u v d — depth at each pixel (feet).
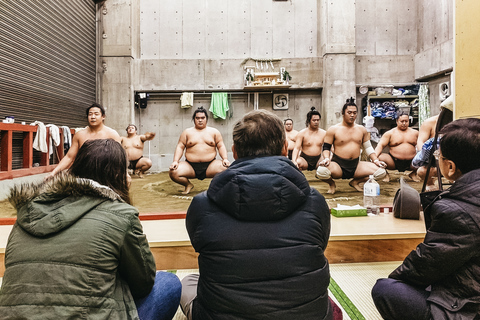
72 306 2.76
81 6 24.41
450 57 24.16
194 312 3.55
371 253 6.80
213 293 3.20
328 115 26.91
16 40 16.84
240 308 3.07
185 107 28.53
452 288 3.67
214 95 28.02
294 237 3.14
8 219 7.97
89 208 3.10
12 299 2.75
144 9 28.68
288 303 3.06
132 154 21.90
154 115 28.81
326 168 12.69
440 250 3.57
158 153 28.81
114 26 26.94
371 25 28.60
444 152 3.97
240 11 28.81
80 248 2.90
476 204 3.54
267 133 3.45
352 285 5.80
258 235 3.11
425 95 26.84
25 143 16.17
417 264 3.84
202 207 3.35
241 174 3.19
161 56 28.66
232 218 3.22
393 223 7.59
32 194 3.14
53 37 20.54
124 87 27.12
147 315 3.68
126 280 3.50
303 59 27.91
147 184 17.83
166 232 7.09
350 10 26.63
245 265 3.07
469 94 7.16
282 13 28.71
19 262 2.88
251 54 28.73
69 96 22.65
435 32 25.95
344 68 26.73
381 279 4.46
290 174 3.23
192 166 14.26
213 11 28.78
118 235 3.08
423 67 27.12
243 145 3.52
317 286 3.17
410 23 28.55
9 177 14.35
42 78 19.31
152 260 3.56
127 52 27.02
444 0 24.81
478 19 6.91
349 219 8.02
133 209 3.29
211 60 28.12
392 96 26.96
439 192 4.25
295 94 28.71
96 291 2.89
